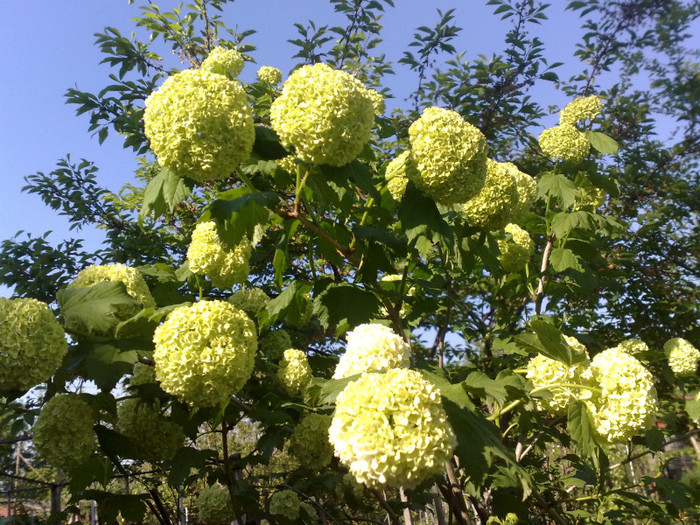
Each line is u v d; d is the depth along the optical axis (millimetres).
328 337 5488
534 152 7320
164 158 2332
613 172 6793
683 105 4188
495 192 3125
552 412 2773
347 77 2457
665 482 3820
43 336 2256
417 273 3777
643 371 2500
